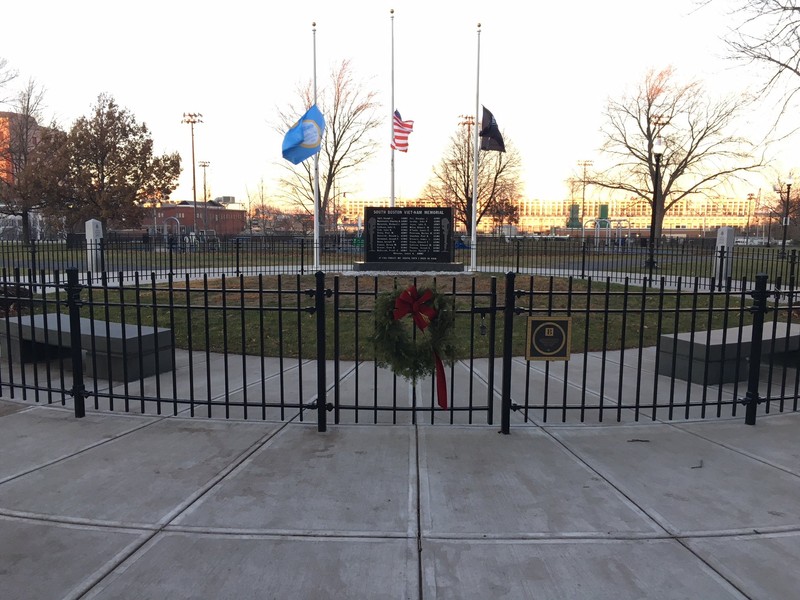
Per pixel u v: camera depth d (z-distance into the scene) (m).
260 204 96.75
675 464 4.54
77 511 3.70
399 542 3.36
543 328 5.23
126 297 12.95
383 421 5.51
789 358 7.87
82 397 5.57
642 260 26.75
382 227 17.66
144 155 45.81
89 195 44.31
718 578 3.03
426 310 4.94
